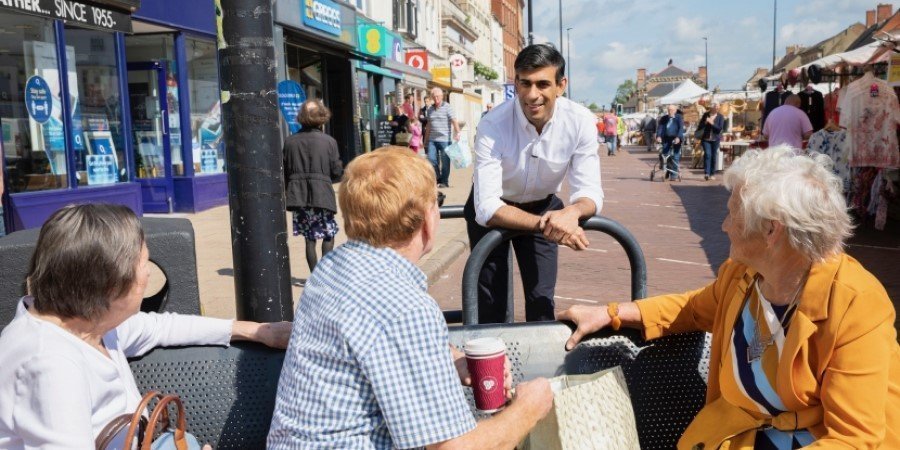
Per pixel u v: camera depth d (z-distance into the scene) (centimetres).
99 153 1157
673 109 2152
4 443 186
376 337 173
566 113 324
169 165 1338
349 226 191
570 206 291
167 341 237
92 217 192
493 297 346
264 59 291
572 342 244
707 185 1950
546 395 194
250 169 293
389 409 170
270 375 239
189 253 275
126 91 1208
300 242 1008
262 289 298
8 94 973
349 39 2036
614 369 217
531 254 344
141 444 199
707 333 255
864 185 1138
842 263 200
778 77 1856
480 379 198
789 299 206
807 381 201
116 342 219
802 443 205
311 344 181
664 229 1184
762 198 198
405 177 188
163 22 1269
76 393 184
